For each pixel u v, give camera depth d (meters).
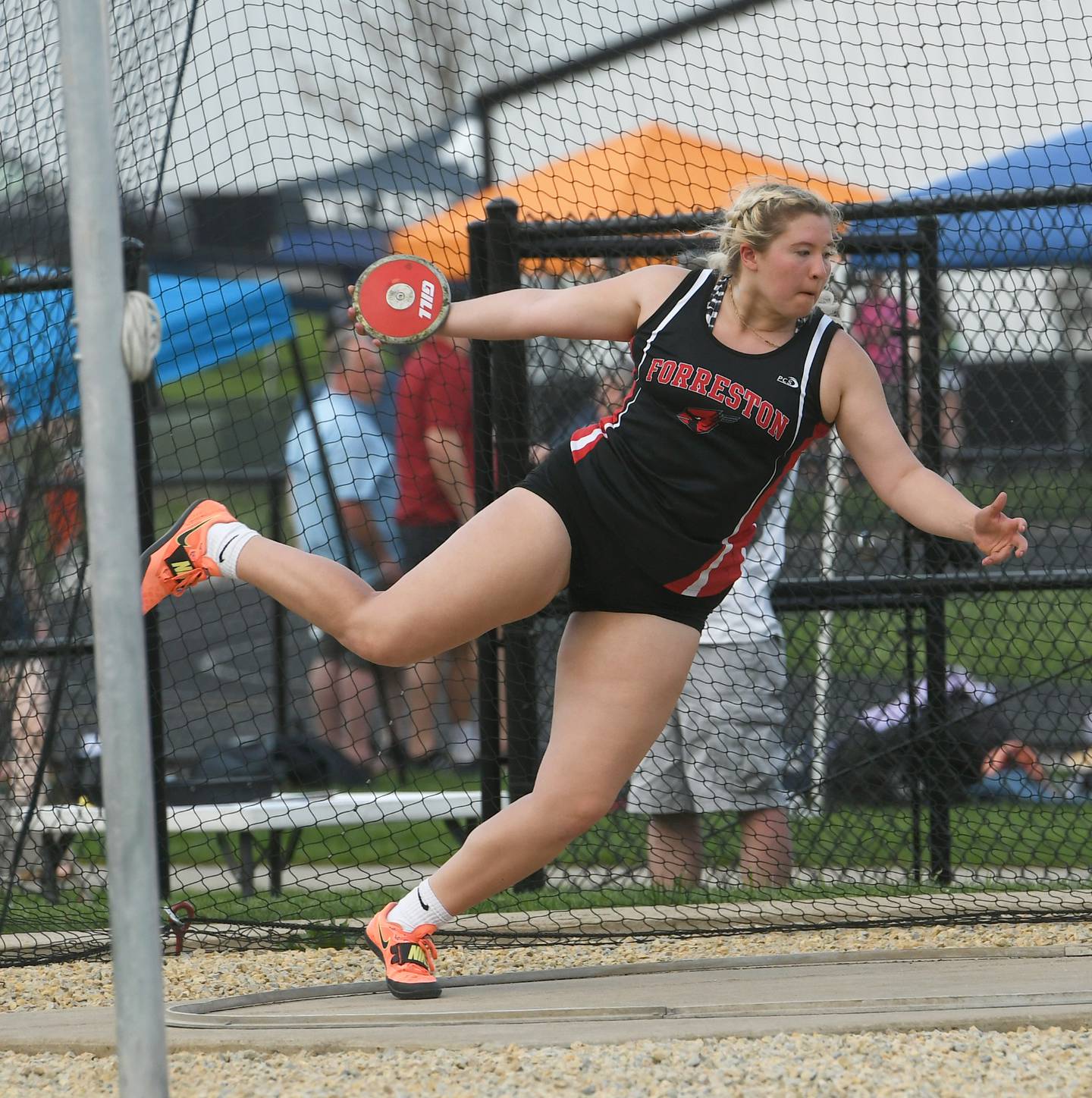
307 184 20.88
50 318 16.58
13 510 16.92
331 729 22.92
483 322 11.64
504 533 10.81
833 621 18.17
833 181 20.27
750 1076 9.28
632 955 14.11
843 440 11.09
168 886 16.47
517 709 17.39
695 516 10.72
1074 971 12.10
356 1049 10.31
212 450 28.78
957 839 17.92
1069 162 18.89
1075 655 19.09
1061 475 18.67
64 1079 9.95
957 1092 8.88
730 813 17.16
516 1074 9.50
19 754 16.84
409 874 18.84
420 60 20.72
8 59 16.70
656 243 17.56
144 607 11.55
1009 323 18.81
